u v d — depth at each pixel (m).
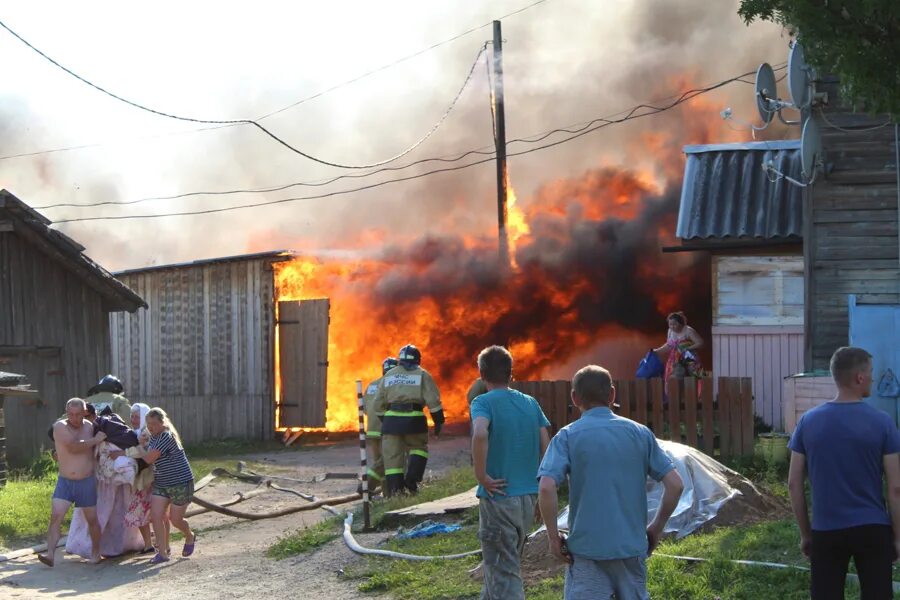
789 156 16.08
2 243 17.81
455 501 10.97
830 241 12.82
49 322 18.59
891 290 12.58
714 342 15.24
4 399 16.16
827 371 12.32
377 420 13.54
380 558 9.05
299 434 22.92
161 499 10.45
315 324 22.92
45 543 11.63
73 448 10.32
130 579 9.65
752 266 15.17
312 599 8.01
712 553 7.40
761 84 12.43
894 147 12.64
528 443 6.28
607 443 4.99
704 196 15.62
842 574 5.08
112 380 12.21
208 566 9.97
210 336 23.80
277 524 12.55
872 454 5.03
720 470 9.16
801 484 5.21
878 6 7.75
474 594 7.42
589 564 4.93
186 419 23.95
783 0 8.41
